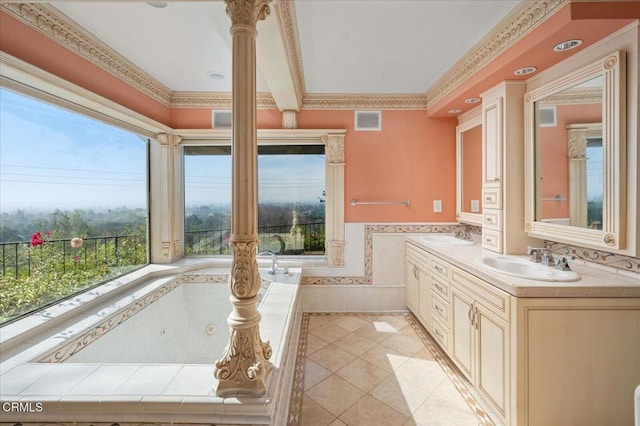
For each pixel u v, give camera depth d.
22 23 1.62
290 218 3.42
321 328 2.92
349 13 1.80
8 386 1.22
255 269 1.20
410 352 2.48
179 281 2.95
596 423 1.51
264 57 1.96
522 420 1.51
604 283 1.53
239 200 1.16
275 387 1.22
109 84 2.28
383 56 2.36
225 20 1.86
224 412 1.12
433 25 1.94
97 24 1.89
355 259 3.32
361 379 2.12
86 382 1.24
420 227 3.30
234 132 1.16
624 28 1.51
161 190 3.11
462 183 3.18
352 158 3.29
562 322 1.51
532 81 2.16
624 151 1.53
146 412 1.13
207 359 2.85
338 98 3.24
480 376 1.83
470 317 1.94
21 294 1.78
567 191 1.88
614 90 1.55
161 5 1.71
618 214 1.55
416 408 1.83
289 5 1.71
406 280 3.30
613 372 1.50
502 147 2.26
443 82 2.79
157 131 2.98
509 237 2.27
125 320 2.10
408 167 3.29
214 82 2.88
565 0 1.47
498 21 1.90
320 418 1.75
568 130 1.88
